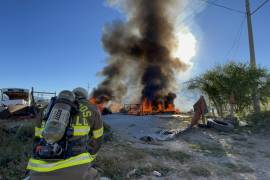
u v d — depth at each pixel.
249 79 16.27
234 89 16.78
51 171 2.41
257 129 12.66
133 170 6.00
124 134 11.14
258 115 15.12
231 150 8.92
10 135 7.72
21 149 6.51
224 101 18.39
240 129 12.95
